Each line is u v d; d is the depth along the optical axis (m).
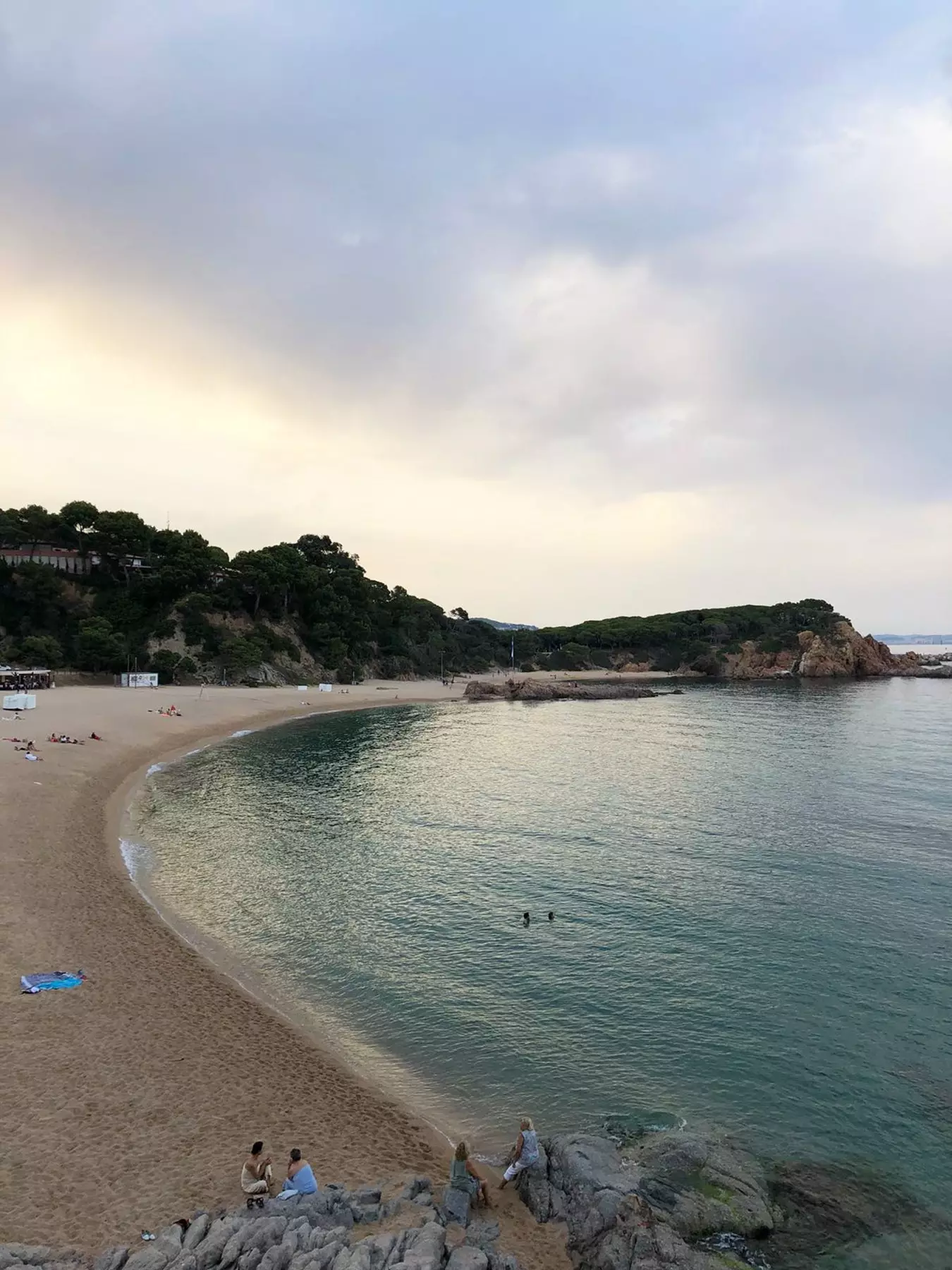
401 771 57.69
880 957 23.62
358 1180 13.55
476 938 25.41
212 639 130.38
